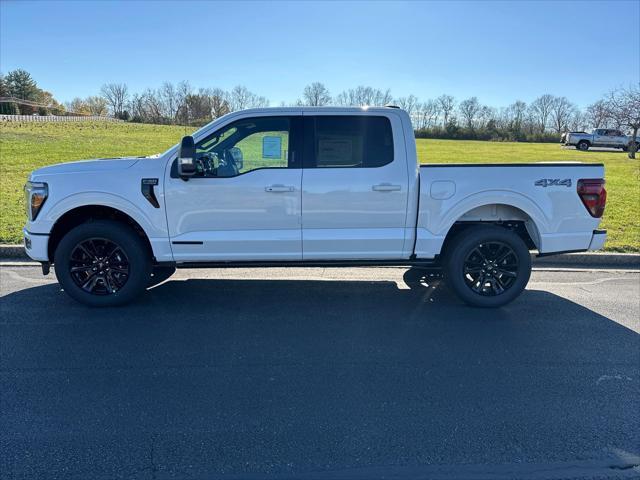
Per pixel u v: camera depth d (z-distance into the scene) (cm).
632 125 3103
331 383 371
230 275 656
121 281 520
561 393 359
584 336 464
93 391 355
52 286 592
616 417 329
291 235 505
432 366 400
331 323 490
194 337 451
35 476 267
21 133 3397
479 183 508
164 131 4697
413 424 319
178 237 502
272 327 478
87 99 9269
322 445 296
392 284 625
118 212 516
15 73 9131
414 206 509
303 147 498
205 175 493
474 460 284
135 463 279
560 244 528
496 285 536
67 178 493
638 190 1477
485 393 358
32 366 392
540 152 3962
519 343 447
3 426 312
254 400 346
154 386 363
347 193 499
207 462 280
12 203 1061
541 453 291
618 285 634
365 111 502
